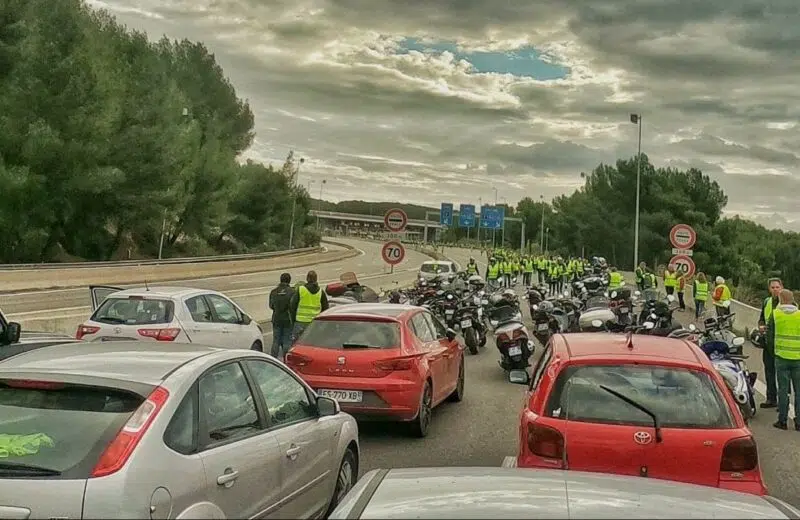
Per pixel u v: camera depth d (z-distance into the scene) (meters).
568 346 6.46
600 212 88.38
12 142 40.62
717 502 3.02
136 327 12.52
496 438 10.34
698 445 5.46
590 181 107.44
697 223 81.62
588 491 3.02
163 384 4.67
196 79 79.75
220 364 5.25
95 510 4.05
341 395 10.09
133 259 59.47
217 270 53.78
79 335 12.55
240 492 4.84
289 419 5.84
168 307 12.90
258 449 5.12
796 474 8.98
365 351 10.19
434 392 11.03
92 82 43.50
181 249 67.75
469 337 19.50
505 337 15.41
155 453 4.31
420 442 10.08
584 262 56.16
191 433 4.64
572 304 21.69
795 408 11.63
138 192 49.59
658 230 81.50
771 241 97.25
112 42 56.84
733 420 5.62
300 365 10.27
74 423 4.44
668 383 5.85
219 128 74.56
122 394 4.60
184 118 62.00
